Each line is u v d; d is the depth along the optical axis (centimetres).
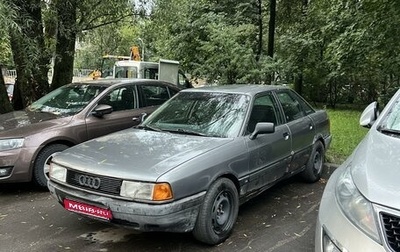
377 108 386
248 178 404
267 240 380
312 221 428
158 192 315
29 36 796
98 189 338
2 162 488
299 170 523
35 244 370
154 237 384
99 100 593
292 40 1566
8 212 453
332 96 1777
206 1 1511
